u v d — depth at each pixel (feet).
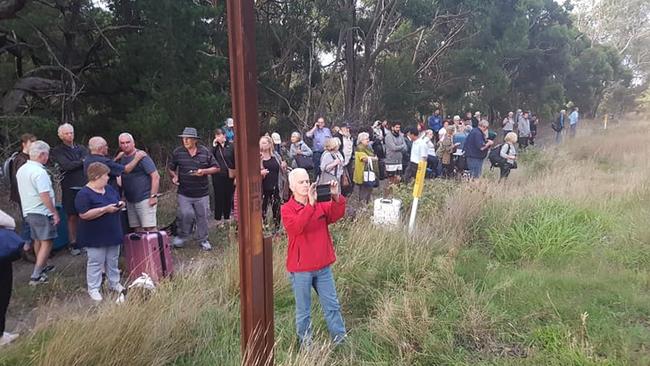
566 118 86.02
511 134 34.94
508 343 13.76
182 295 14.84
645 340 13.29
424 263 18.39
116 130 35.63
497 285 16.38
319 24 65.46
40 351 11.35
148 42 35.35
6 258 13.34
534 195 27.17
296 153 32.12
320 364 11.37
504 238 21.65
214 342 13.43
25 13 39.81
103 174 16.89
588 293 16.60
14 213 27.58
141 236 18.07
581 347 12.61
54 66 39.17
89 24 39.96
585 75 122.72
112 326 12.28
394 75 73.97
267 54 59.36
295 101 66.13
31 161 18.19
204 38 42.47
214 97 36.68
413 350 12.97
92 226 16.67
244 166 9.09
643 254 20.13
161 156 39.65
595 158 50.06
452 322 14.49
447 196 25.94
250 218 9.29
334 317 13.39
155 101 35.04
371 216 23.26
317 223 12.89
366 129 43.14
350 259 18.42
